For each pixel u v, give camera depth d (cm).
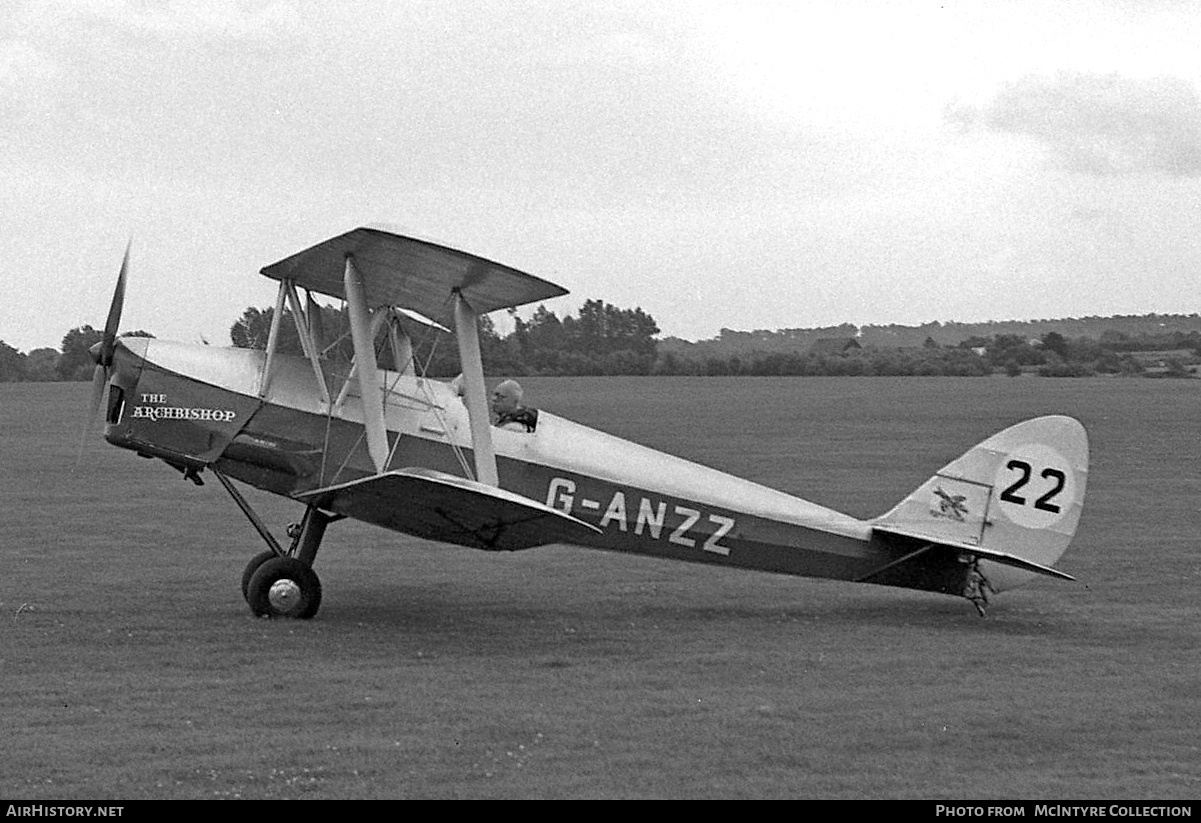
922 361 9481
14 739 748
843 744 763
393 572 1395
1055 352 10200
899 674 941
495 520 1064
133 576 1331
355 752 732
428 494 1010
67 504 2000
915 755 746
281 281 1141
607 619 1144
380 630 1069
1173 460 2956
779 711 830
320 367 1140
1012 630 1119
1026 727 805
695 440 3444
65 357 8400
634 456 1203
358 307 1061
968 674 945
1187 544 1667
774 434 3666
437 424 1159
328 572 1391
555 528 1071
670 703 847
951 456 2981
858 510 2028
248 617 1109
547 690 876
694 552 1205
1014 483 1213
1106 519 1922
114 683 874
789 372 9169
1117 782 705
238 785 676
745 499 1212
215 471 1143
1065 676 942
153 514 1884
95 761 711
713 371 9100
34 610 1135
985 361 9988
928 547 1207
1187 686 914
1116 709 849
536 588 1305
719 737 771
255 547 1557
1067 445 1209
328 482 1136
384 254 1024
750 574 1402
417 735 764
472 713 812
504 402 1191
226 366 1142
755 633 1089
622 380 7725
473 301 1129
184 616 1112
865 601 1252
